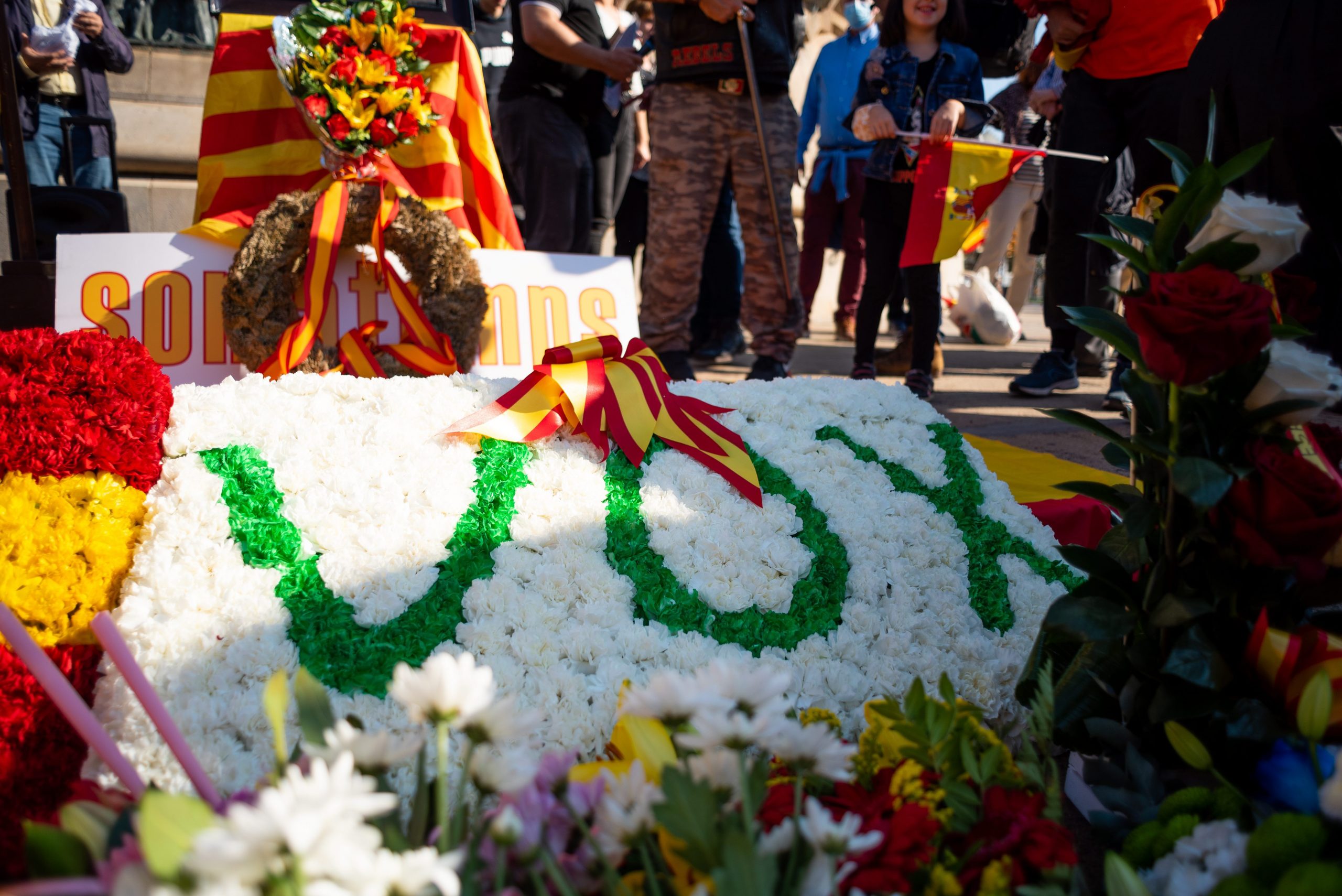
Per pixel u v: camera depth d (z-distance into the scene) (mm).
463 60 3098
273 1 2916
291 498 1445
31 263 2967
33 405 1369
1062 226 4066
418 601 1390
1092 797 1413
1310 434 1279
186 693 1242
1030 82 5504
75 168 4727
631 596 1491
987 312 7926
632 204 5891
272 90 2850
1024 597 1716
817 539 1636
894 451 1889
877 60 4160
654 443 1704
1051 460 3072
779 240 3807
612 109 4531
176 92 6309
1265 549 1158
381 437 1542
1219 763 1248
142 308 2559
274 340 2506
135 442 1413
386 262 2572
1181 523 1274
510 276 2922
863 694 1484
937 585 1679
